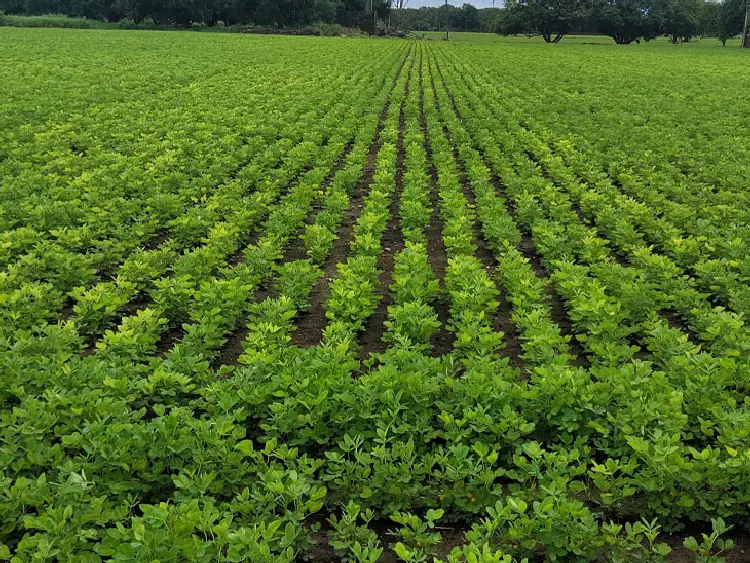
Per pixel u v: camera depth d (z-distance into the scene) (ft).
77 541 15.06
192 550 14.17
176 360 22.27
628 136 69.05
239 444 17.42
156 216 42.04
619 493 17.52
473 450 19.15
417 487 17.66
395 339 25.89
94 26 295.48
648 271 33.73
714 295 32.45
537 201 47.14
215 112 77.97
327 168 54.19
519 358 27.17
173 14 310.04
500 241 38.34
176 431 18.12
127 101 87.10
